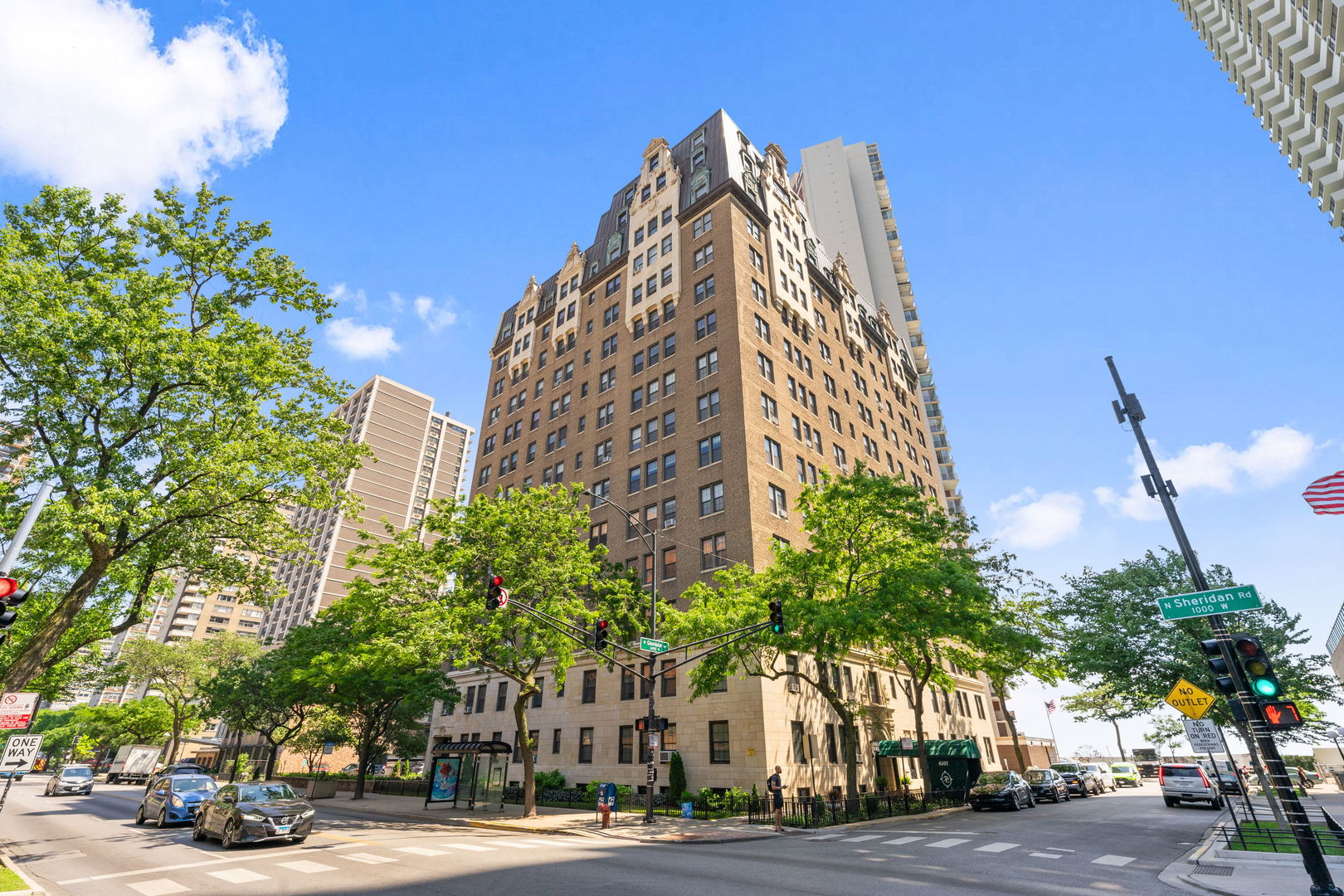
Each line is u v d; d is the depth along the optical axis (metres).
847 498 27.14
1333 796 33.94
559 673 27.17
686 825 23.42
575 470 48.22
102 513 15.42
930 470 65.62
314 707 49.38
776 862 14.80
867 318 64.25
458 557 25.72
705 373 42.12
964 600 23.66
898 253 99.25
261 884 12.16
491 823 24.56
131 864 14.52
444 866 14.05
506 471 55.59
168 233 19.84
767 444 39.94
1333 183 30.52
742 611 26.25
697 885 11.93
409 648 23.75
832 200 105.12
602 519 43.62
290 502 20.58
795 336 48.53
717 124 51.81
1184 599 11.91
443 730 48.91
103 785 60.53
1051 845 17.06
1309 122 31.45
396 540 27.67
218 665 64.44
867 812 25.83
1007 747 65.31
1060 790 36.38
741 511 36.19
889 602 23.45
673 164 52.44
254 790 18.70
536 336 59.72
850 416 52.38
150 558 19.55
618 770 34.66
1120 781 60.81
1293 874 12.25
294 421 20.98
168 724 79.44
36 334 16.06
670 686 34.16
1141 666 28.22
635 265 51.97
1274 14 31.08
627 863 14.62
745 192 47.84
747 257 45.94
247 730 50.47
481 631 26.20
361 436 137.12
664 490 40.72
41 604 23.19
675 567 38.09
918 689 31.91
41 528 17.28
